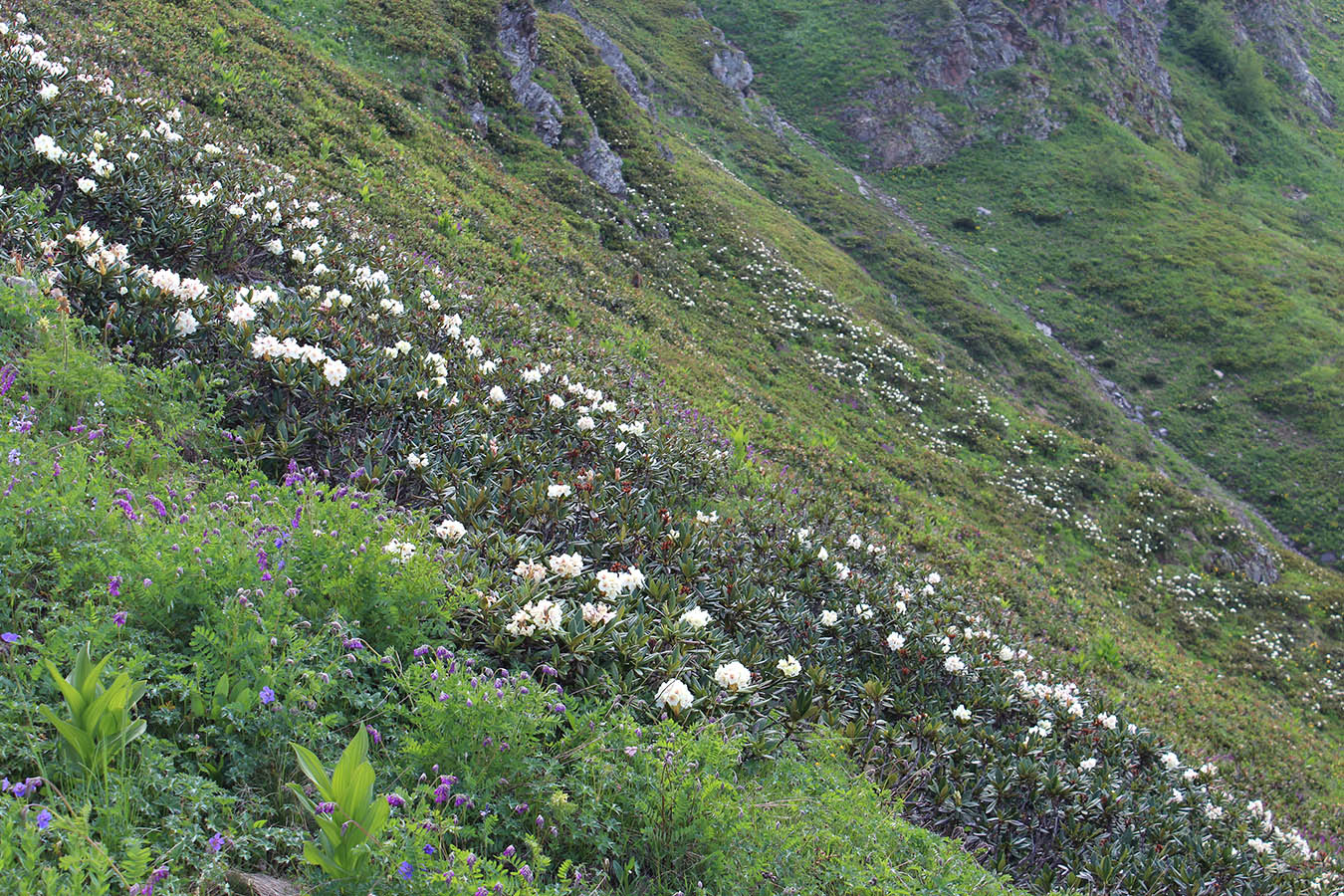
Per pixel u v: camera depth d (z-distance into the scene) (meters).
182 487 4.88
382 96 22.91
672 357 20.75
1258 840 8.62
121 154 8.90
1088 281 65.50
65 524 3.69
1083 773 7.98
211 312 7.00
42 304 5.68
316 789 3.20
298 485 5.43
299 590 4.00
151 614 3.48
